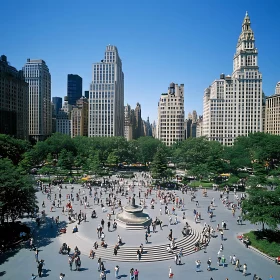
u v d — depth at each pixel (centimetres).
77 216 6794
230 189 10594
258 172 10362
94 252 4800
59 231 5894
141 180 12438
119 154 16188
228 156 13412
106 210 7462
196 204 8281
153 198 9100
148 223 6078
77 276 4144
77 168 14250
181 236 5500
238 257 4928
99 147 16250
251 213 5566
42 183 11169
